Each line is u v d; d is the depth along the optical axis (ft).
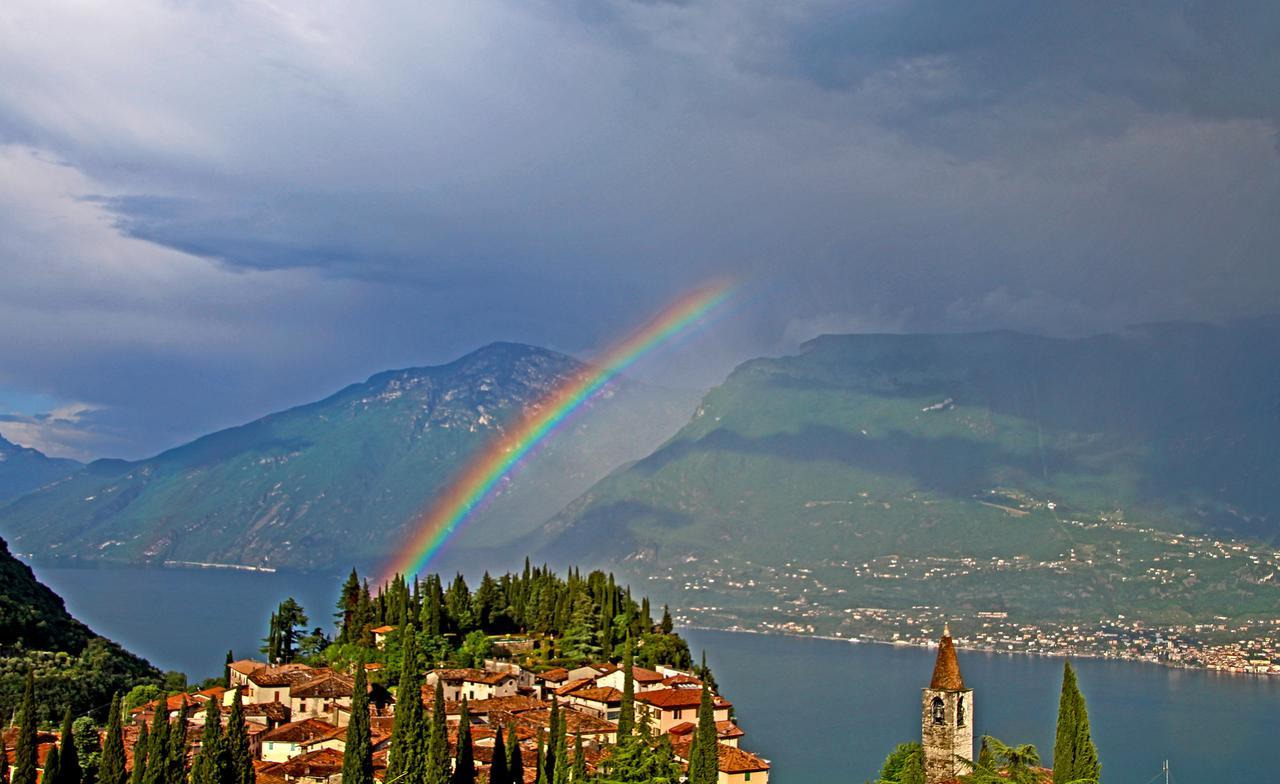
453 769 538.06
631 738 521.65
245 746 473.26
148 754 468.75
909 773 421.59
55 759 460.96
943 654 422.00
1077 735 446.19
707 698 525.75
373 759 544.21
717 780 523.70
